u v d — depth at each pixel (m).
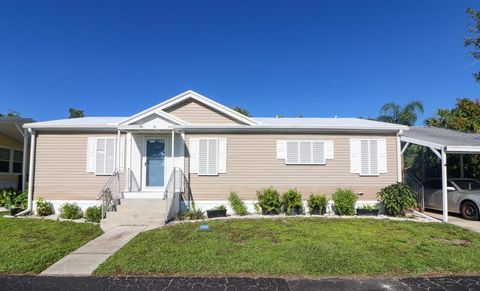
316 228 9.35
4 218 11.37
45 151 12.98
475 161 15.24
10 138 17.59
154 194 11.69
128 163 12.88
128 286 5.27
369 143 13.07
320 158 12.95
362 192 12.89
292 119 16.42
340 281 5.46
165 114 12.76
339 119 16.72
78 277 5.71
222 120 13.40
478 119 19.70
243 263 6.17
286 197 12.30
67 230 9.37
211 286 5.25
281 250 7.00
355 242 7.77
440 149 11.33
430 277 5.65
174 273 5.83
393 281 5.46
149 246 7.47
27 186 13.46
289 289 5.13
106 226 10.01
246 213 12.30
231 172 12.82
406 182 14.19
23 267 6.12
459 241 8.16
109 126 12.75
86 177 12.89
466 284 5.34
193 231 8.98
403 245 7.57
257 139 12.98
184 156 12.84
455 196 11.92
